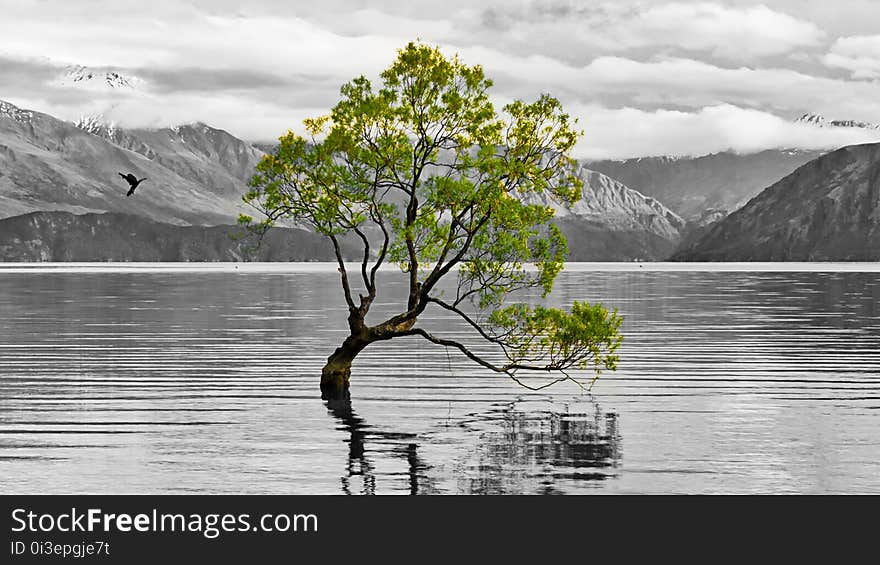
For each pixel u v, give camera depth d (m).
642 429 31.48
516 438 30.14
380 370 45.09
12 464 26.91
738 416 33.56
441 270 36.75
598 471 26.20
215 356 49.91
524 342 36.38
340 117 36.41
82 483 25.11
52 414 33.91
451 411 34.69
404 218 37.28
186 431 31.12
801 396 37.53
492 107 35.78
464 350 37.12
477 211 35.97
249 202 36.88
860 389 39.16
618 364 46.88
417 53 35.97
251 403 36.16
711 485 24.91
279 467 26.61
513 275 35.88
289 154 36.53
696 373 43.78
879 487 24.69
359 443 29.45
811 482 25.16
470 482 25.19
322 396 37.75
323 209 36.56
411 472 26.11
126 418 33.19
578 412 34.50
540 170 35.66
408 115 35.88
